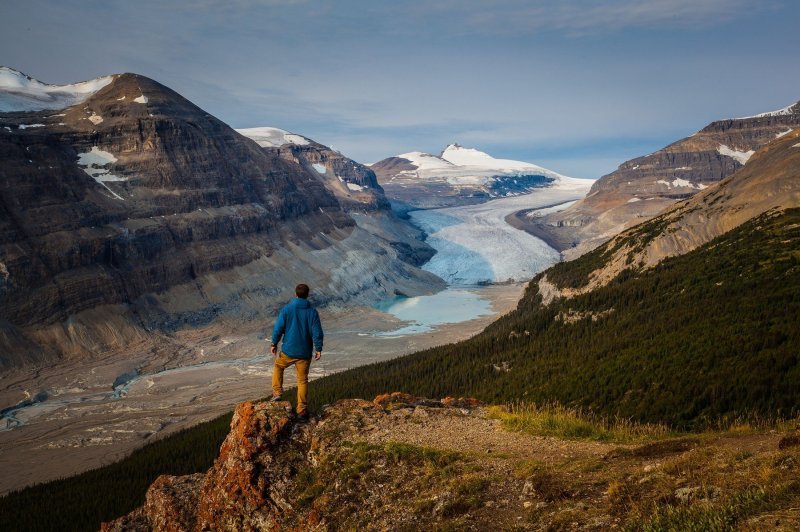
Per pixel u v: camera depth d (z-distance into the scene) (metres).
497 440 18.58
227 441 19.20
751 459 12.68
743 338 46.84
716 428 34.84
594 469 14.75
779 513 10.09
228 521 18.09
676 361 48.19
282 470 17.95
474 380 72.69
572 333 80.62
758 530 9.77
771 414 34.00
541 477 14.48
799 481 10.83
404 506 15.33
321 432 18.83
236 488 18.05
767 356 41.41
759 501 10.71
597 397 48.00
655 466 13.68
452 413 21.28
